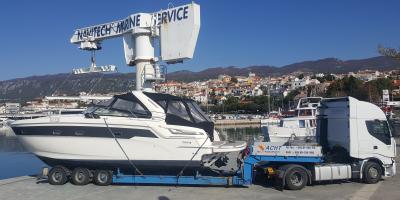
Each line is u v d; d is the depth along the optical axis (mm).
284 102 120875
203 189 10336
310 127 25219
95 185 10828
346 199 9047
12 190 10258
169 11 13633
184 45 13297
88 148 10586
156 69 13945
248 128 86312
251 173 10367
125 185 10883
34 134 10914
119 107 10977
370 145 10992
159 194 9727
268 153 10367
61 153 10781
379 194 9508
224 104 130625
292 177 10164
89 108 11539
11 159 18906
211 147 10406
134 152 10438
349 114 10977
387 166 11125
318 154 10359
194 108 11250
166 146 10398
